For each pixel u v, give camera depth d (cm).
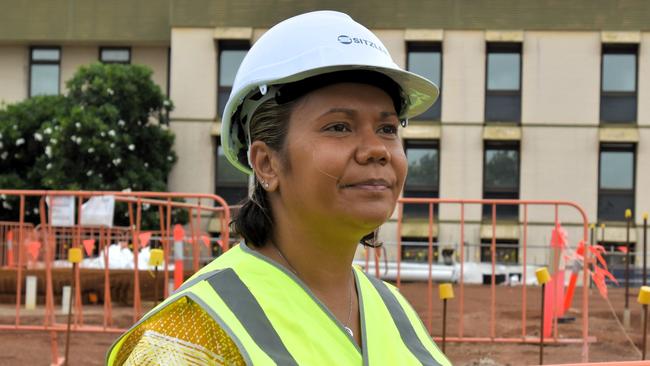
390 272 1408
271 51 148
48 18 1936
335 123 144
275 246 155
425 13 1803
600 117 1806
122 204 1627
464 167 1805
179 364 128
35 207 1711
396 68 146
